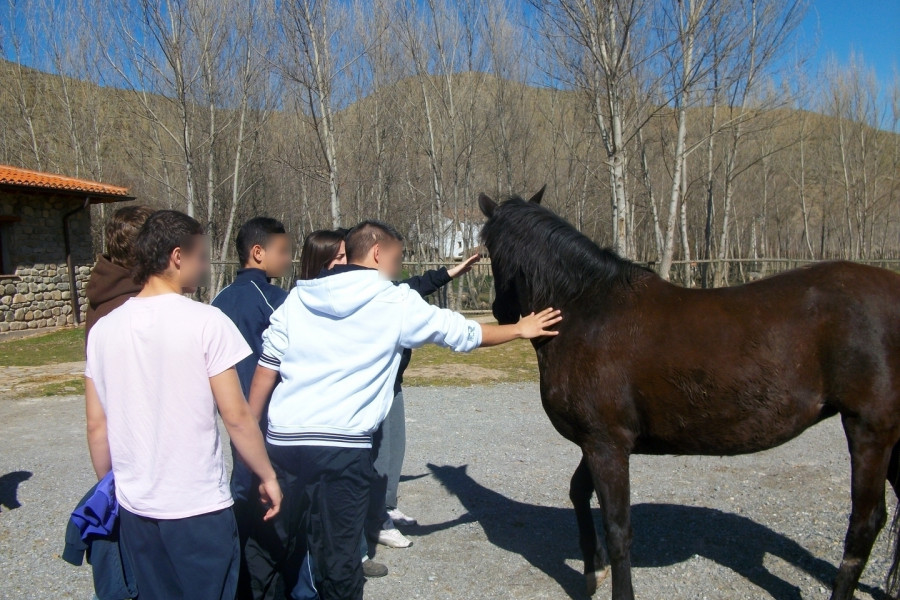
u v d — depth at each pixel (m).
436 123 23.23
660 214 29.89
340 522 2.47
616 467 2.75
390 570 3.41
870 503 2.61
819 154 36.16
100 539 2.11
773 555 3.46
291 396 2.50
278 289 3.15
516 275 2.99
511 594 3.14
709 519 3.94
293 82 16.20
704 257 26.80
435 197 22.55
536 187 26.09
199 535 2.01
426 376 9.18
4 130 25.39
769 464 4.95
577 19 11.21
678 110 13.83
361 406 2.48
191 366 2.00
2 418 7.24
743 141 25.73
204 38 17.06
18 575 3.39
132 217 2.57
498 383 8.67
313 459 2.44
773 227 40.91
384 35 22.47
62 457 5.64
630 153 21.39
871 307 2.59
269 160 23.81
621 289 2.83
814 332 2.62
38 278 15.69
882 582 3.16
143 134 26.06
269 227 3.13
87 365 2.14
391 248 2.74
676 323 2.70
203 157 21.75
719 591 3.11
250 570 2.66
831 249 38.28
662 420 2.72
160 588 2.04
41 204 15.82
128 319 2.04
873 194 33.53
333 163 14.51
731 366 2.60
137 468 2.00
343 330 2.48
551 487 4.61
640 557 3.48
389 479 3.69
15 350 12.71
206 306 2.11
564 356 2.81
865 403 2.57
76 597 3.16
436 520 4.08
